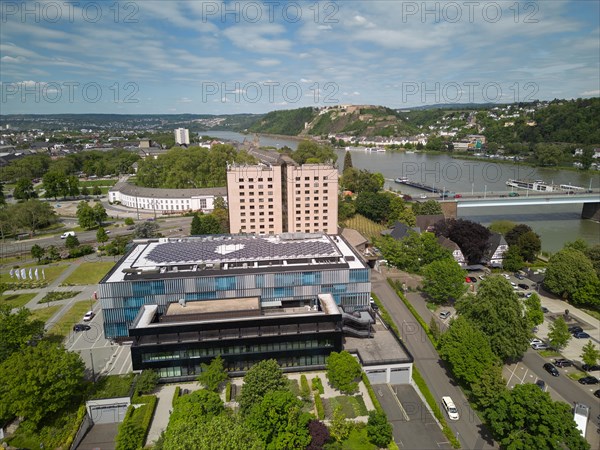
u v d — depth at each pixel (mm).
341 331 114438
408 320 143625
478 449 88750
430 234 190625
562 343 120000
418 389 108250
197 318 116250
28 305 154750
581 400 102688
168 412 99438
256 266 135750
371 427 88750
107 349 125500
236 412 96000
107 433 96312
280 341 112938
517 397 84875
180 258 140875
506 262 187125
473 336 108500
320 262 140000
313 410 99750
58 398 95062
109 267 193000
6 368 95375
